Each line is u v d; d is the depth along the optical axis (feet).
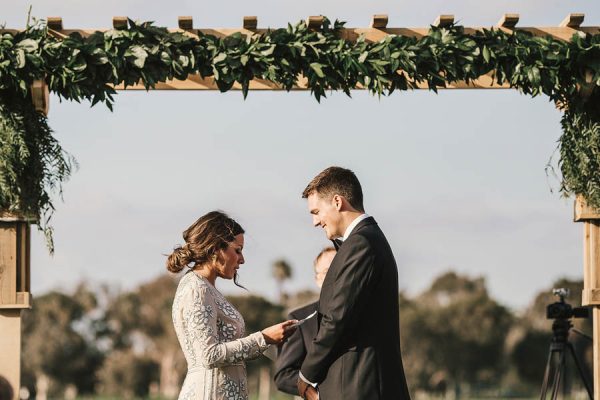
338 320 14.44
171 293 247.09
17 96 18.81
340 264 14.69
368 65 18.74
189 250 15.75
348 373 14.64
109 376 237.04
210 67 18.86
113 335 246.27
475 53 18.86
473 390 227.81
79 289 245.65
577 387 149.38
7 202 18.81
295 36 18.75
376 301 14.80
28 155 18.53
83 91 18.66
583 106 19.47
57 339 237.45
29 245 19.29
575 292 219.00
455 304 231.71
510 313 230.48
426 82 19.54
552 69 18.98
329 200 15.19
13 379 18.88
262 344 15.38
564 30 19.44
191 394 15.17
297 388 16.43
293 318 17.37
